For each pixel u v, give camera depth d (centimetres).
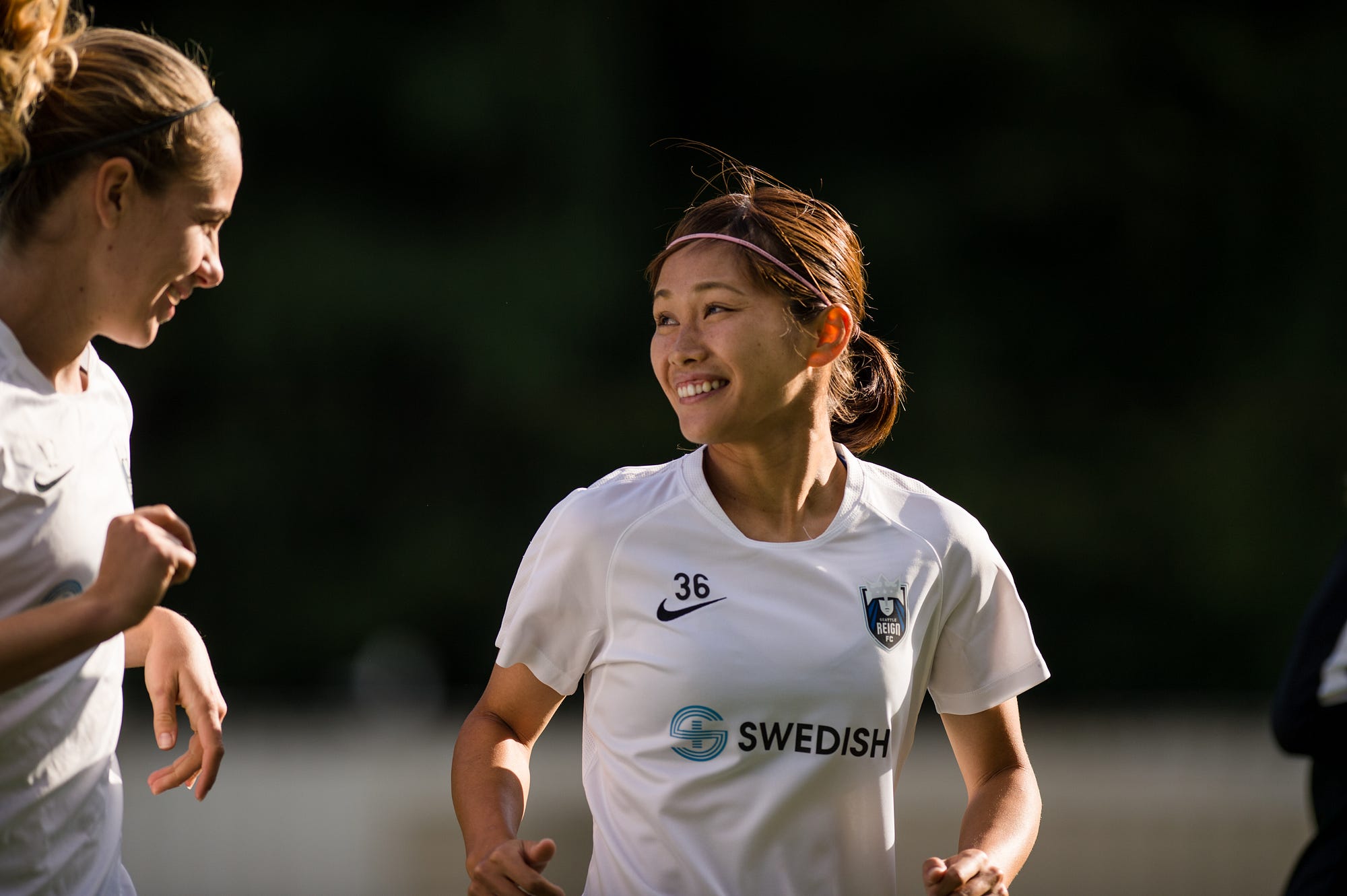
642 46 7319
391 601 6581
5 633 658
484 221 6956
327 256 6581
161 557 678
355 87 6931
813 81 7450
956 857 805
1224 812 3238
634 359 6775
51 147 742
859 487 877
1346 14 7044
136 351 6525
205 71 838
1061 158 7012
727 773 812
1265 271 7075
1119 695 6675
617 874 838
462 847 2858
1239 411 6869
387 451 6725
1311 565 6600
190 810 3123
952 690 906
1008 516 6712
